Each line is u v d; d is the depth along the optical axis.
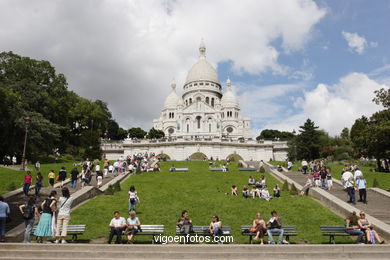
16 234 16.86
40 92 58.59
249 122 149.00
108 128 125.50
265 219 21.44
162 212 22.78
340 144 91.50
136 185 33.53
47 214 16.23
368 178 38.66
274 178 39.34
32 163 56.94
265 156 89.19
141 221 20.77
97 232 18.61
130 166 43.47
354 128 82.94
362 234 16.88
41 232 15.90
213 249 15.21
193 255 14.70
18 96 52.31
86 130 82.31
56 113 63.81
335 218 21.56
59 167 44.59
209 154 83.25
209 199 26.89
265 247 15.27
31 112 54.25
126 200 26.25
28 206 16.28
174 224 20.28
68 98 70.00
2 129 51.44
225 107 141.00
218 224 17.31
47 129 54.88
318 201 26.39
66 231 16.52
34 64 63.56
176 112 140.88
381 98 47.38
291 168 50.22
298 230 19.41
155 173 43.00
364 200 24.95
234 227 19.92
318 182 30.55
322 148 84.06
